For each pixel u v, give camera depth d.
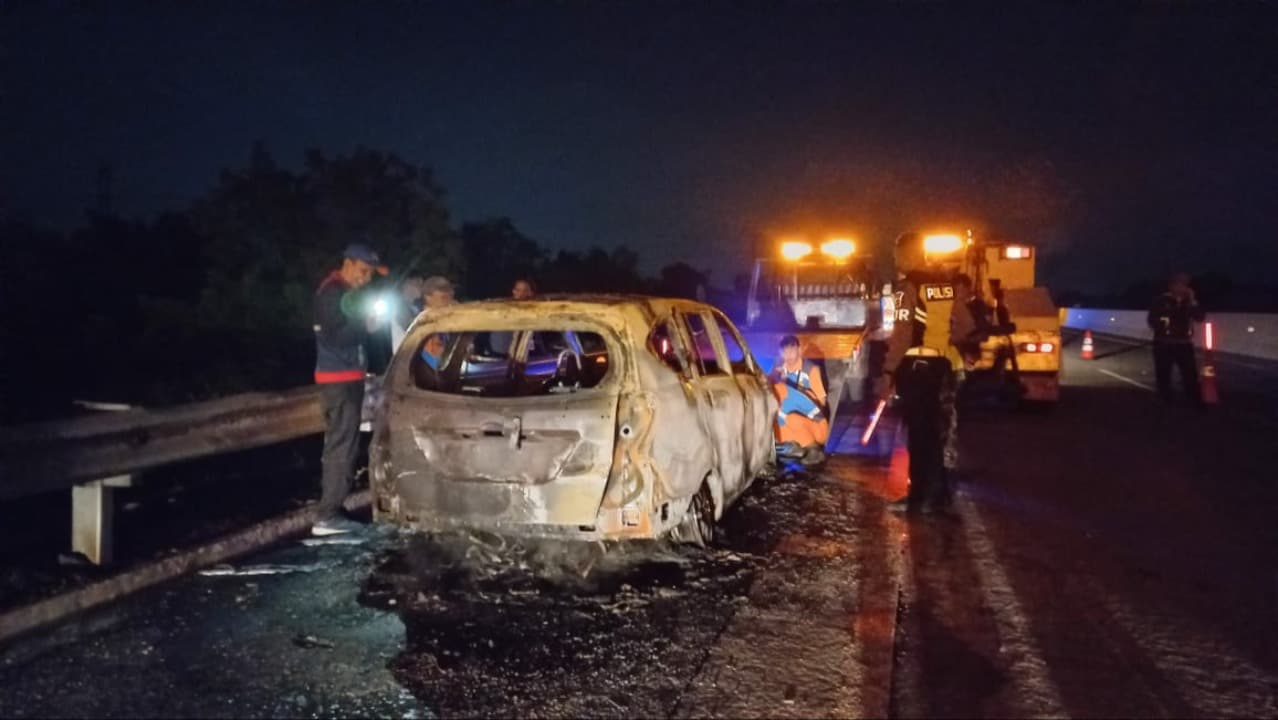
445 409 6.48
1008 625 6.14
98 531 6.50
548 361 9.03
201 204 18.84
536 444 6.30
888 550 7.58
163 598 6.32
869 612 6.19
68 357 15.38
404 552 7.30
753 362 9.05
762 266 17.61
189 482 9.00
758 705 4.91
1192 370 16.34
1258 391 19.22
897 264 9.14
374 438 6.73
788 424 10.74
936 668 5.50
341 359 7.71
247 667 5.29
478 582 6.68
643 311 6.79
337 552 7.32
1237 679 5.36
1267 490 9.90
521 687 5.09
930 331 8.79
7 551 6.70
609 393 6.34
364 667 5.30
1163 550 7.75
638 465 6.30
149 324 17.53
